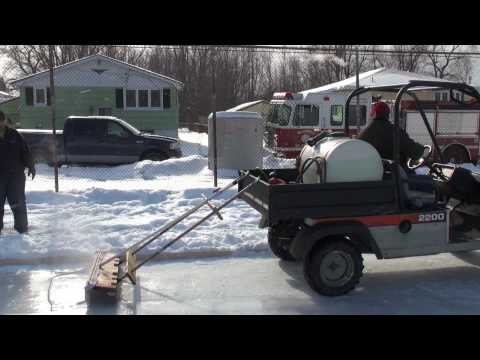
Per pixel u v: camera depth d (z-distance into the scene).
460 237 5.57
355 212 5.05
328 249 5.01
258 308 4.88
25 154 7.11
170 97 28.02
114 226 7.43
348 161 5.16
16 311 4.79
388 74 21.44
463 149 17.39
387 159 5.60
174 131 28.22
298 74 43.00
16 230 7.23
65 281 5.61
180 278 5.72
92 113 27.33
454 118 17.45
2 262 6.12
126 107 27.66
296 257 5.10
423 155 5.92
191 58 39.97
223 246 6.65
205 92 40.56
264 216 5.14
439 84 5.34
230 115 13.83
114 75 27.30
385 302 5.06
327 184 4.94
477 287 5.51
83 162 15.32
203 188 9.90
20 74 52.34
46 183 11.31
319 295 5.20
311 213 4.92
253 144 13.98
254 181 5.42
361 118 19.62
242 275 5.84
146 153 15.45
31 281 5.60
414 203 5.30
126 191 9.57
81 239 6.82
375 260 6.50
